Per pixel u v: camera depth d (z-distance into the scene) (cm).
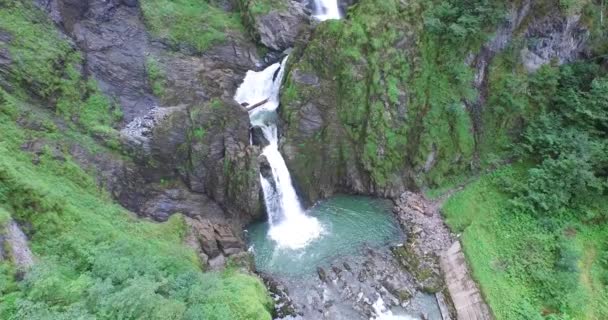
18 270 1734
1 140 2347
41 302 1571
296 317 2506
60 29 3061
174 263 2303
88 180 2609
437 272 2814
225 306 2027
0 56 2628
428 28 3281
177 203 3045
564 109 3192
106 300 1642
